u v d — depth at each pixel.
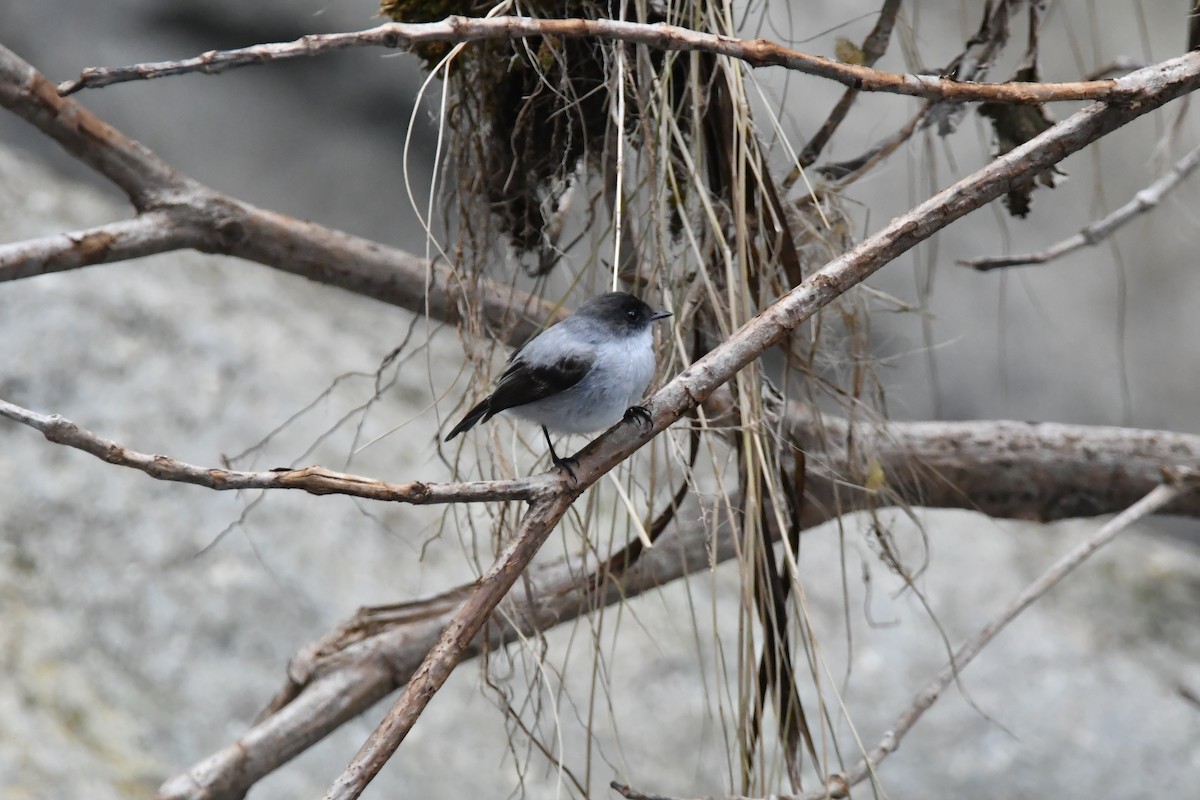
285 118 17.98
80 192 16.67
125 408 13.75
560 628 13.21
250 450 5.80
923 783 12.50
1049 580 6.05
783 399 5.78
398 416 14.93
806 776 12.30
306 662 6.64
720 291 5.84
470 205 6.18
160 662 12.16
